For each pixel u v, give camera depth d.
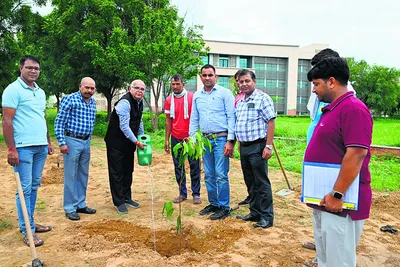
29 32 16.72
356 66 47.44
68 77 22.05
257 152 4.63
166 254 4.06
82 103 4.89
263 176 4.70
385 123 32.38
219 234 4.40
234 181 7.76
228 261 3.65
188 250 4.13
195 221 4.90
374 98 46.44
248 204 5.93
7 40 15.17
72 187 5.02
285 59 54.84
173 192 6.65
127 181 5.61
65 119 4.80
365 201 2.55
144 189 6.88
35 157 4.27
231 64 52.84
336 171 2.52
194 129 5.29
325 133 2.56
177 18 19.47
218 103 4.96
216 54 51.75
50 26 20.80
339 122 2.49
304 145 12.83
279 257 3.81
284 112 55.62
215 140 4.96
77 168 5.07
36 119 4.14
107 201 6.00
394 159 10.82
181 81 5.69
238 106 4.81
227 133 5.01
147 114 27.00
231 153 5.00
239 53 52.06
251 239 4.30
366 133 2.38
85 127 4.95
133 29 17.58
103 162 9.89
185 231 4.45
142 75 16.95
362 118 2.39
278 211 5.56
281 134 16.03
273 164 9.84
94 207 5.65
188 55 18.08
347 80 2.56
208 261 3.64
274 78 54.84
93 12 19.50
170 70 17.22
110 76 20.91
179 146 4.15
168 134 6.21
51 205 5.71
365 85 47.50
